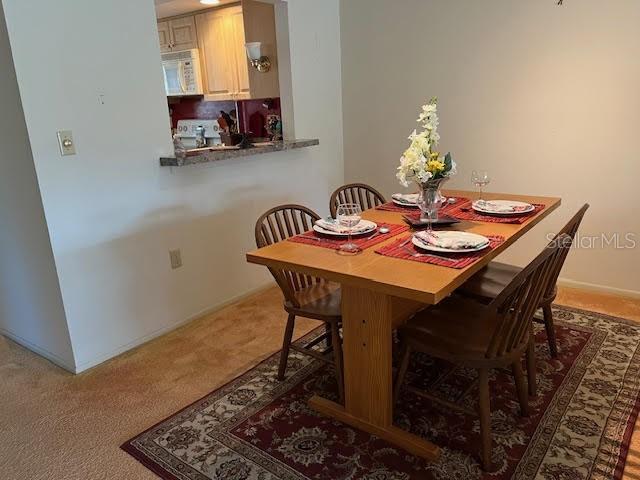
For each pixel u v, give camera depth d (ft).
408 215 7.82
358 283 5.14
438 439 6.05
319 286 7.76
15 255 8.16
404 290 4.79
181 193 9.15
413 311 7.07
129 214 8.34
